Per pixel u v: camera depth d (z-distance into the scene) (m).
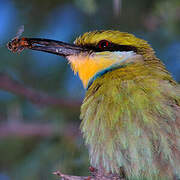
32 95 13.52
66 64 14.65
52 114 13.50
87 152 11.80
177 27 13.67
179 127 10.10
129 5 14.25
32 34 14.38
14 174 12.85
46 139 13.10
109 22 14.48
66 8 14.72
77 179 9.28
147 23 14.25
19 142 13.77
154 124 10.05
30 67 14.69
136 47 11.55
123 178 10.36
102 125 10.34
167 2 13.44
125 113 10.23
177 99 10.45
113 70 11.27
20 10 14.38
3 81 13.41
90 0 12.50
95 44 11.66
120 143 10.15
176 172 10.05
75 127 12.73
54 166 12.43
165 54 14.26
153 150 10.02
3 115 14.11
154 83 10.55
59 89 14.61
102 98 10.57
